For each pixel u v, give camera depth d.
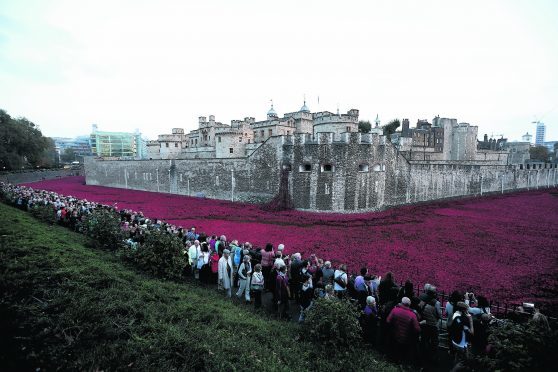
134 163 55.72
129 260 11.44
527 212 34.69
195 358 5.71
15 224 13.83
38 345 5.26
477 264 16.89
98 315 6.40
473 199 46.22
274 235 22.72
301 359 6.49
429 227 26.23
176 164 47.78
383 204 35.44
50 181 72.06
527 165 64.56
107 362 5.10
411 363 6.97
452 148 70.56
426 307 7.41
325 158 31.81
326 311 7.29
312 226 26.14
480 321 7.04
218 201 40.22
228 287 10.30
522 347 4.98
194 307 8.16
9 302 6.21
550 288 13.70
